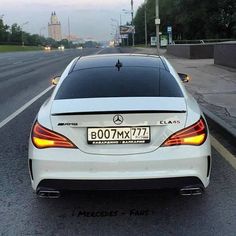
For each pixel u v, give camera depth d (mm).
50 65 33562
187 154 4324
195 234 4266
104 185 4293
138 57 5969
